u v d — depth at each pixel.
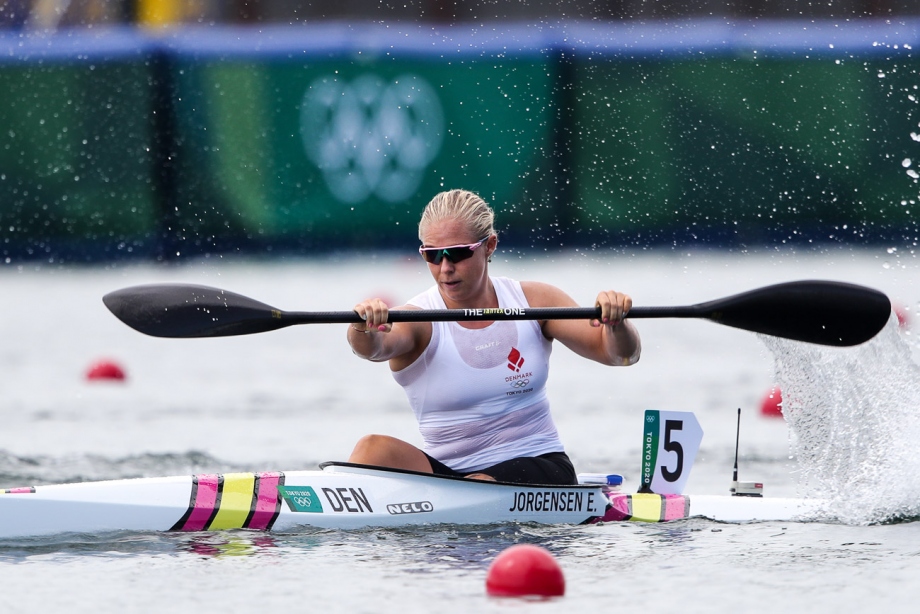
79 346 50.03
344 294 59.44
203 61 75.00
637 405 36.56
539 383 21.36
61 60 74.19
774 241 75.31
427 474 20.47
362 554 17.88
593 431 32.41
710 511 21.45
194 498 19.48
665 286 61.22
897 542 19.03
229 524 19.41
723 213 76.00
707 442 31.27
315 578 16.34
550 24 80.62
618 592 15.65
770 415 35.06
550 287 21.61
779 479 26.47
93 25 78.94
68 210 74.62
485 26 80.44
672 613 14.70
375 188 76.50
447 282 20.48
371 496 20.19
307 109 75.94
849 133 74.88
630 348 20.89
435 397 20.98
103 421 34.03
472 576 16.48
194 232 75.38
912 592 15.68
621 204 76.44
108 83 74.31
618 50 76.25
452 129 76.31
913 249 74.25
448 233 20.31
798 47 75.38
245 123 75.56
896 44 74.88
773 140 75.44
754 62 75.56
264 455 29.05
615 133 76.31
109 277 70.75
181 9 81.19
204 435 31.86
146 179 74.88
